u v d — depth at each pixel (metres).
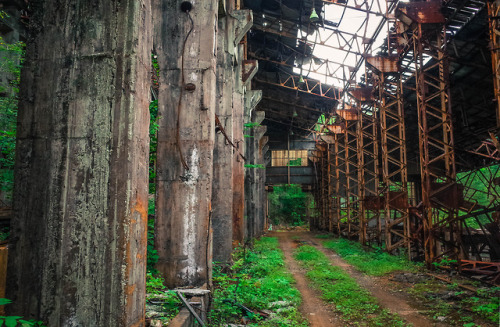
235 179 15.84
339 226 31.05
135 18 3.75
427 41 15.19
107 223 3.53
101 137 3.64
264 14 22.53
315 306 8.91
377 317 7.96
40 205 3.63
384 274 13.16
